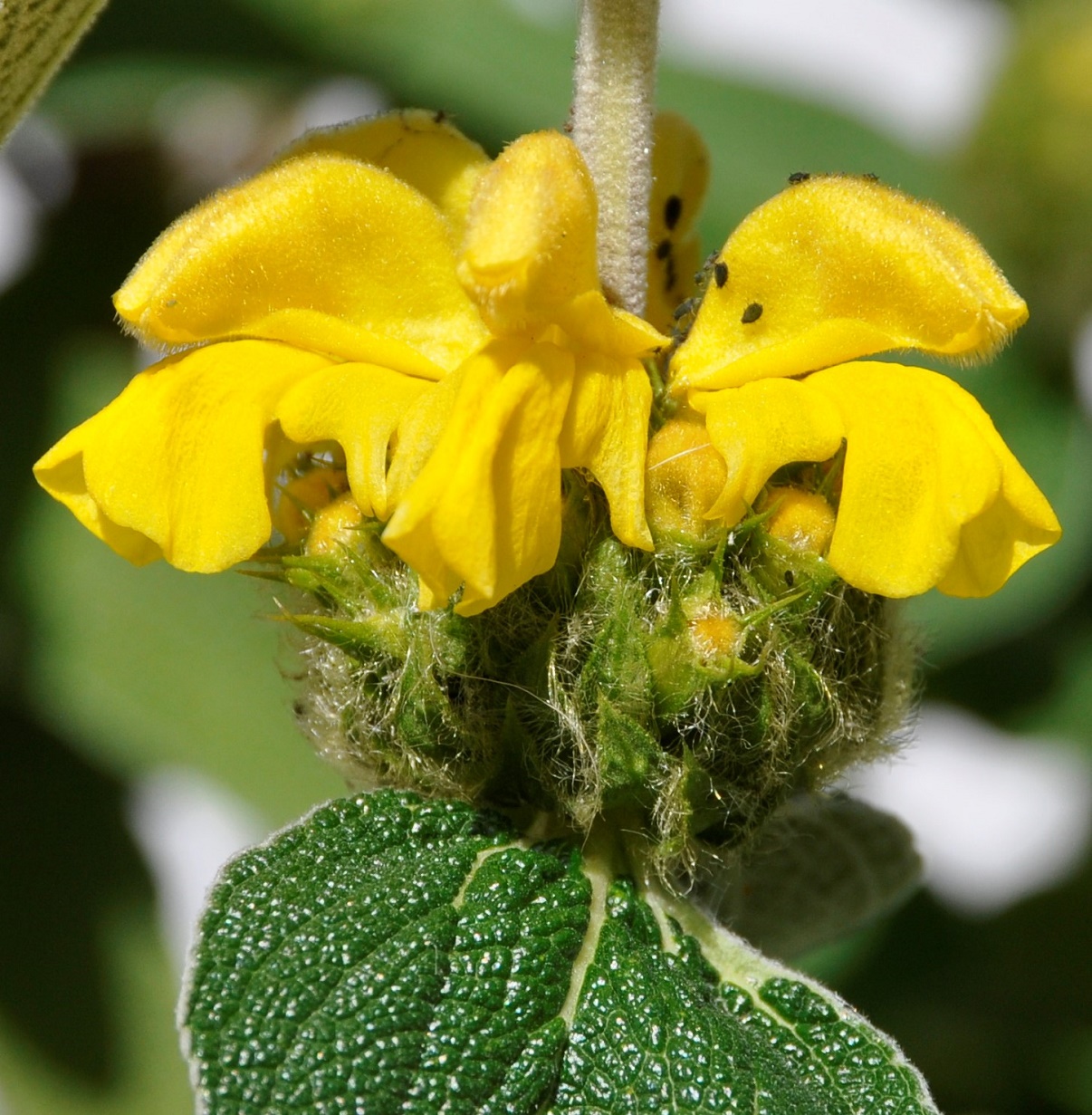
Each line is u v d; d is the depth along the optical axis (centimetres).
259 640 29
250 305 23
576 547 23
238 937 23
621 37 24
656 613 23
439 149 24
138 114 30
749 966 24
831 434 23
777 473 24
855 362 23
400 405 23
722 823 24
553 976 23
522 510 23
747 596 23
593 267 23
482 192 23
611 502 23
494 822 24
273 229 23
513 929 23
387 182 24
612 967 23
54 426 30
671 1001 23
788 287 23
